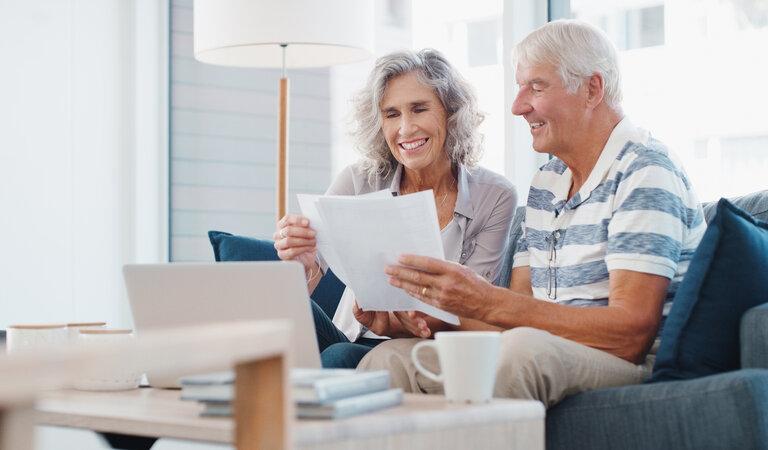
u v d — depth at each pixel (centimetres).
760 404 155
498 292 192
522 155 383
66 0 435
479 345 144
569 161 221
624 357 192
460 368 144
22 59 424
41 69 429
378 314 231
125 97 450
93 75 443
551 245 220
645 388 168
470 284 191
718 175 326
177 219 459
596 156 217
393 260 196
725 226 181
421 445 131
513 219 265
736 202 232
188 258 459
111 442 199
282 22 314
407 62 253
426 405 141
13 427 78
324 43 317
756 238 183
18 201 422
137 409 147
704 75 328
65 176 434
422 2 411
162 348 90
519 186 382
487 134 392
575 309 193
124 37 450
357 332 260
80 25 438
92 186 441
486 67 392
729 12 321
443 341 145
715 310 180
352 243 196
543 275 222
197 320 174
